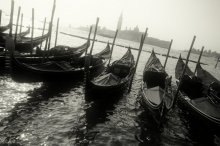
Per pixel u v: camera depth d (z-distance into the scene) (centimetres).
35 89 1506
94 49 4781
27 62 1836
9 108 1182
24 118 1107
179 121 1373
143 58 4906
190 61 6869
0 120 1052
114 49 5744
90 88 1366
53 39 5494
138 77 2484
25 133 983
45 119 1134
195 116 1365
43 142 939
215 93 1405
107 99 1513
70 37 7275
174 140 1130
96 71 2231
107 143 1007
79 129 1089
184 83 1697
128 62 2175
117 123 1218
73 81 1852
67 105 1345
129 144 1025
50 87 1603
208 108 1303
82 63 1998
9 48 1547
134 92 1830
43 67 1669
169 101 1357
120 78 1686
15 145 890
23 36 3077
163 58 6109
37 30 7600
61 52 2289
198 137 1207
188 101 1461
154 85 1692
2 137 927
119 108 1431
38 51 2097
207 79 1933
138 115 1359
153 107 1227
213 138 1221
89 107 1366
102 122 1202
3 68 1733
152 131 1178
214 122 1207
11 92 1386
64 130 1059
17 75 1543
